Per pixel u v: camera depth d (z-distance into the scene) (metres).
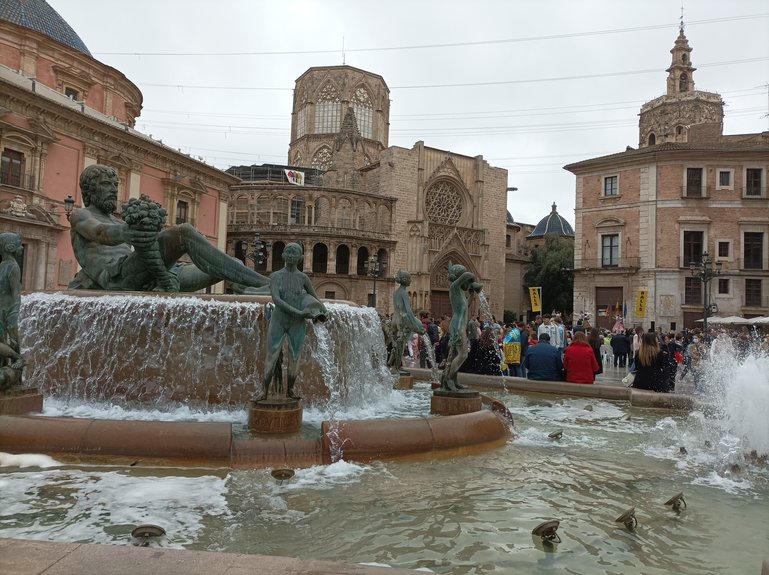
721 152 51.09
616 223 54.53
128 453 6.55
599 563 4.43
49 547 3.48
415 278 71.75
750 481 6.97
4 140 33.09
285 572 3.23
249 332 9.58
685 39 75.25
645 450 8.52
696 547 4.84
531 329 21.84
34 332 9.84
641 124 74.19
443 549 4.59
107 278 11.32
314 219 68.75
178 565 3.29
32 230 34.28
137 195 43.72
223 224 54.75
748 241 51.38
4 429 6.74
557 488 6.39
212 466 6.52
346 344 10.68
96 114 42.59
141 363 9.59
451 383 9.76
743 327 40.94
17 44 40.09
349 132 75.31
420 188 73.31
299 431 7.64
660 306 51.84
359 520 5.16
